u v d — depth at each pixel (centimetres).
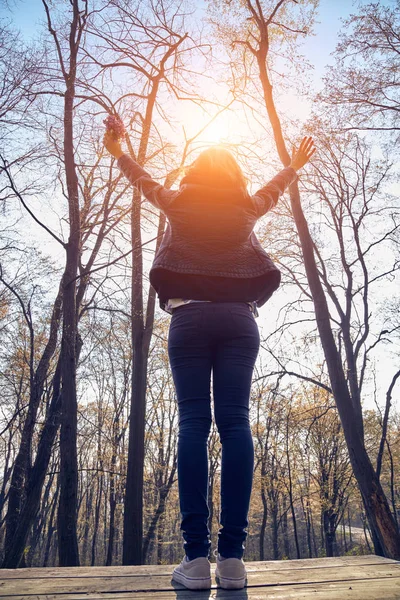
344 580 165
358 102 1265
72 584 159
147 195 196
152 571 178
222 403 169
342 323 1577
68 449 1009
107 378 2095
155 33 1229
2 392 1788
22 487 1263
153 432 2569
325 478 2322
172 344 173
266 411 2123
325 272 1598
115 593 148
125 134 215
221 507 167
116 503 2498
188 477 162
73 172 1131
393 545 904
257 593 150
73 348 1067
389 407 1574
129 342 1480
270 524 3559
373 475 949
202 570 154
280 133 1108
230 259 175
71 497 982
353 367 1536
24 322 1723
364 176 1527
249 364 173
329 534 2377
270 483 2497
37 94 1122
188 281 171
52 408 1262
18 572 176
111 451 2450
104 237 1227
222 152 195
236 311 172
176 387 174
